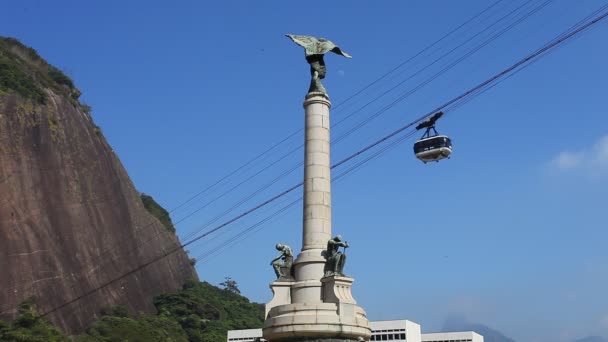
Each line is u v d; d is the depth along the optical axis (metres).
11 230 93.25
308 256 33.75
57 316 92.06
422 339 111.31
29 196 98.94
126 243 116.38
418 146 43.44
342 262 32.94
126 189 127.88
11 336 75.00
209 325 117.94
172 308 117.00
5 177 96.50
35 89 111.25
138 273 116.56
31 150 103.12
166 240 133.50
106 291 104.75
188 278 136.12
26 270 91.81
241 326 125.00
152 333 100.00
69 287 97.00
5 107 102.12
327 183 35.25
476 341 110.69
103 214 113.50
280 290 34.03
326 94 36.72
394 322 102.94
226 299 140.75
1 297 86.62
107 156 124.31
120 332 94.56
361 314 32.53
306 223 34.62
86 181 112.75
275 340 31.97
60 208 103.56
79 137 116.50
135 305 110.62
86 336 91.06
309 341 31.02
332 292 32.19
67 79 131.62
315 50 37.50
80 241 104.44
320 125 35.91
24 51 130.38
